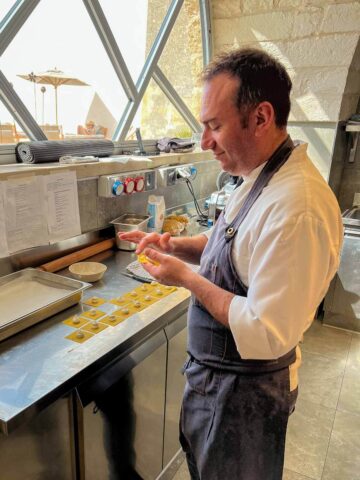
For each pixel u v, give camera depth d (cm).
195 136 293
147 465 153
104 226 194
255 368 103
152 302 143
